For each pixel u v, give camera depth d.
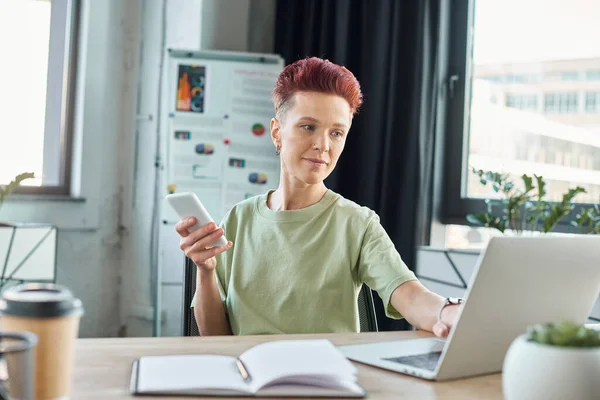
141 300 3.79
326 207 1.56
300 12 3.77
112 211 3.82
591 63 2.89
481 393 0.99
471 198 3.24
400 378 1.05
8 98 3.65
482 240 3.19
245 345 1.23
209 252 1.31
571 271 1.11
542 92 3.05
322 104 1.46
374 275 1.47
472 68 3.29
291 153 1.49
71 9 3.76
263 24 3.95
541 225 2.96
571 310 1.17
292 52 3.77
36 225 3.05
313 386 0.96
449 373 1.05
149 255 3.77
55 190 3.74
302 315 1.49
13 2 3.64
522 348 0.81
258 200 1.62
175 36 3.76
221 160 3.58
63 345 0.83
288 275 1.51
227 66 3.59
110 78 3.78
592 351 0.78
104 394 0.93
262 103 3.62
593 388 0.76
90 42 3.72
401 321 3.14
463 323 1.01
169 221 3.59
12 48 3.65
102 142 3.76
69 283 3.69
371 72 3.35
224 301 1.57
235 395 0.93
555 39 3.01
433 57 3.23
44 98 3.75
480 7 3.26
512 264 1.01
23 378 0.74
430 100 3.22
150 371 1.00
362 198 3.34
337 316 1.49
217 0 3.76
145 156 3.79
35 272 3.04
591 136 2.88
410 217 3.17
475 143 3.28
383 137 3.29
